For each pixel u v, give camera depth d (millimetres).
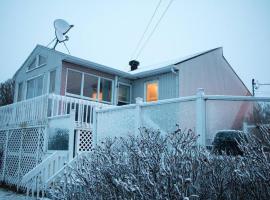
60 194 4609
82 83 13547
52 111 9914
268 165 3348
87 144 9953
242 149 3869
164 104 6125
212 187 3352
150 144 4102
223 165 3627
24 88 15938
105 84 14578
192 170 3414
